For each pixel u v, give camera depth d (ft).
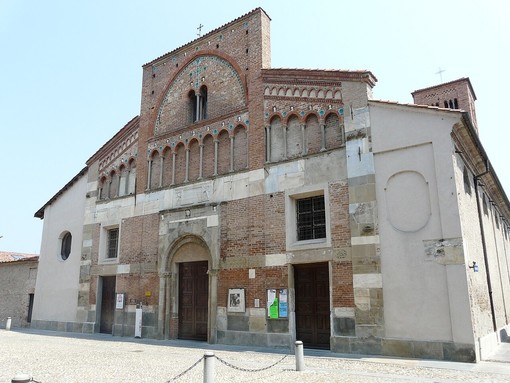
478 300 49.32
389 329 49.14
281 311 57.93
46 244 96.37
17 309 100.01
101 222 85.87
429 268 48.03
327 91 60.80
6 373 38.83
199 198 70.85
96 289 82.89
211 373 29.60
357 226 53.57
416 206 50.29
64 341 67.62
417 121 52.03
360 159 55.16
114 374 38.27
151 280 74.02
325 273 57.11
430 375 37.11
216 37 76.74
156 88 84.28
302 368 39.50
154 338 70.69
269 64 70.28
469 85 129.29
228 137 70.23
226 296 63.52
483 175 62.69
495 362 44.01
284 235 59.93
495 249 70.44
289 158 61.98
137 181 81.35
